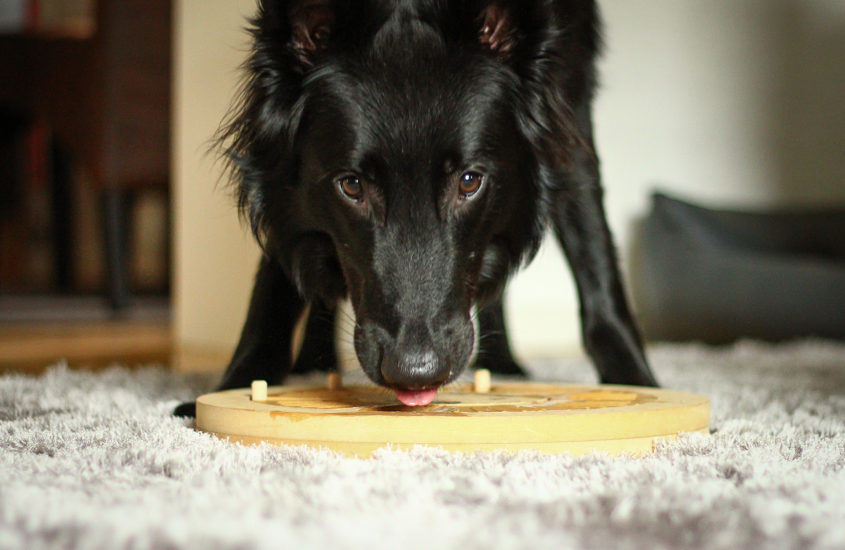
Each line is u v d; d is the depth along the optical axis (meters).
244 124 2.20
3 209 9.00
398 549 0.96
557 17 2.18
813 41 5.64
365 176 1.90
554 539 1.00
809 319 4.52
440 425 1.50
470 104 1.95
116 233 5.93
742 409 2.15
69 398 2.24
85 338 4.89
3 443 1.60
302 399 1.84
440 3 2.00
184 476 1.31
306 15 2.06
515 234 2.26
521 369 3.00
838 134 5.73
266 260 2.30
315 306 2.40
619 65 5.06
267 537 0.99
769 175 5.54
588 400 1.84
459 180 1.95
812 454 1.48
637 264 5.11
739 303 4.62
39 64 5.75
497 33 2.13
